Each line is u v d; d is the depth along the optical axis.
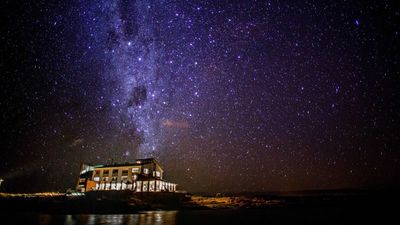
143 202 36.28
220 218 24.55
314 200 50.44
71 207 29.67
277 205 41.34
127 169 49.16
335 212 30.97
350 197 63.22
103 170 49.88
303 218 25.06
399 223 21.89
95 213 27.62
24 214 25.08
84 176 50.28
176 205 37.19
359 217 25.86
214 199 46.91
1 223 19.16
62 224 18.94
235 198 51.12
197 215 27.09
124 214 27.27
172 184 50.84
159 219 23.08
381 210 32.78
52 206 29.67
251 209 35.50
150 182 44.94
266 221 22.84
